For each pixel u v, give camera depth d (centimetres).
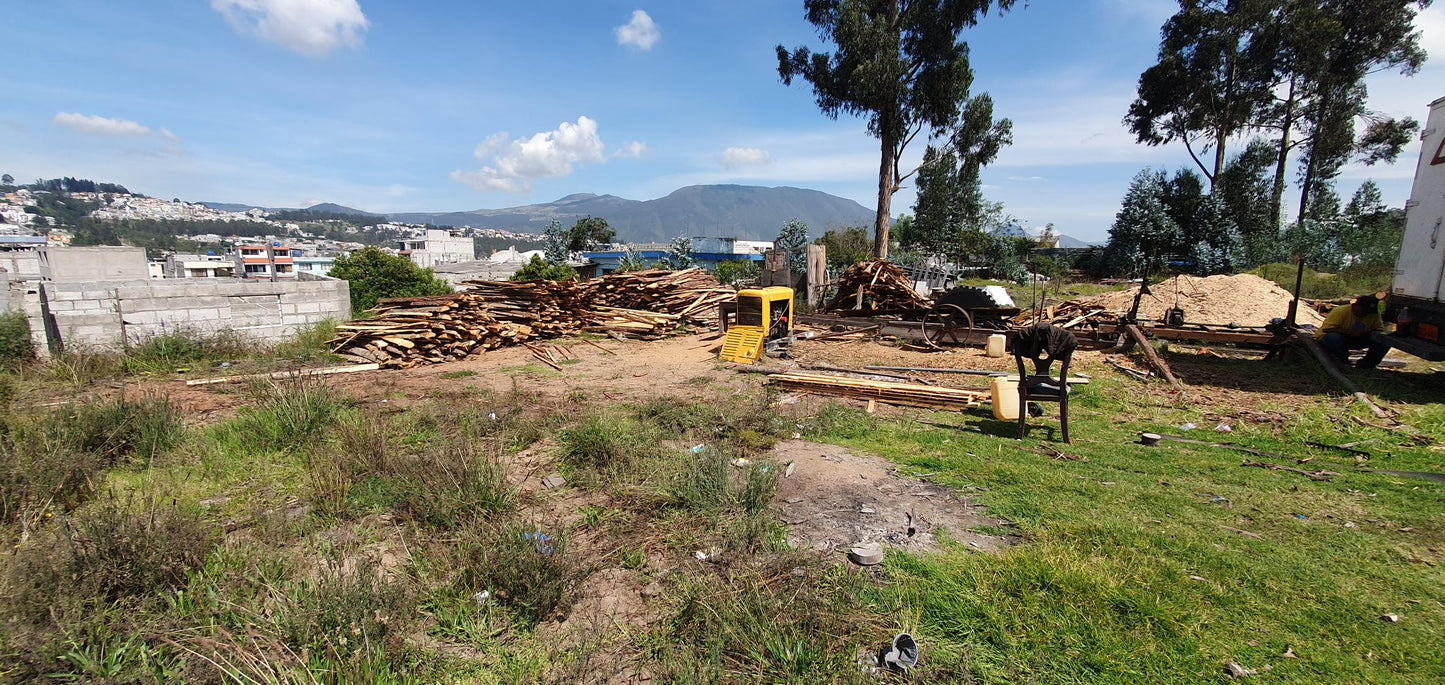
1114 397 777
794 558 339
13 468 395
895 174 2527
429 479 428
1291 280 2119
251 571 316
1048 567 319
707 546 364
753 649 260
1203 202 3088
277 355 1036
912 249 3984
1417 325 776
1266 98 3123
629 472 483
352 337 1062
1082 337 1081
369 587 284
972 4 2156
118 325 992
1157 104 3291
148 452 518
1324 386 791
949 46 2255
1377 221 3144
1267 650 257
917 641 268
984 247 3847
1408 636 264
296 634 256
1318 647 258
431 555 348
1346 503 420
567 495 455
